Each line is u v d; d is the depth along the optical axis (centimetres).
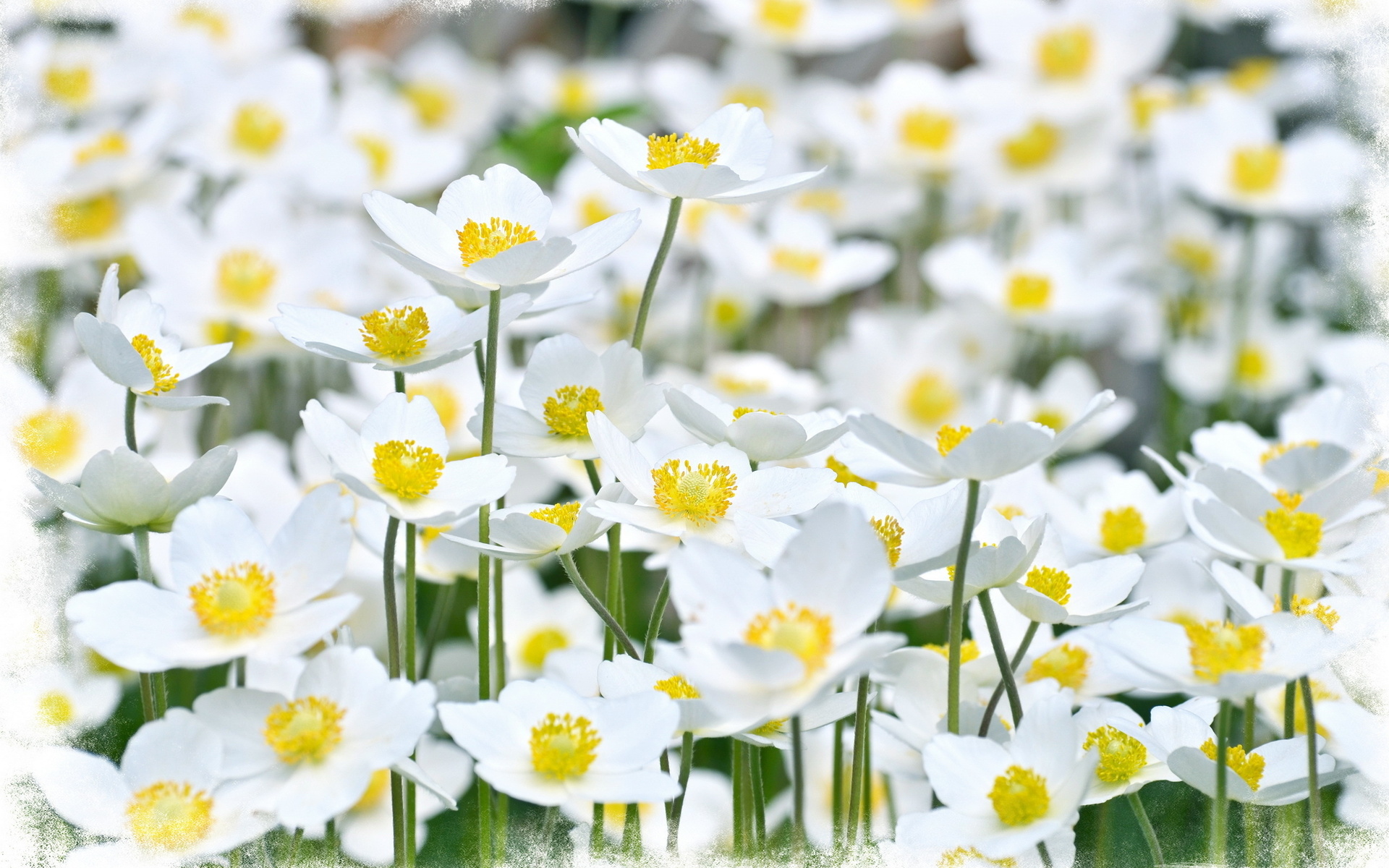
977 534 104
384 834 110
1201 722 100
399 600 120
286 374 161
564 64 266
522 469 126
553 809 102
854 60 282
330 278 143
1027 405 169
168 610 97
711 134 106
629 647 101
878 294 265
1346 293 183
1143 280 206
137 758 96
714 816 108
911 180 203
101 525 100
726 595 95
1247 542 100
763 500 102
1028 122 200
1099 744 100
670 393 103
